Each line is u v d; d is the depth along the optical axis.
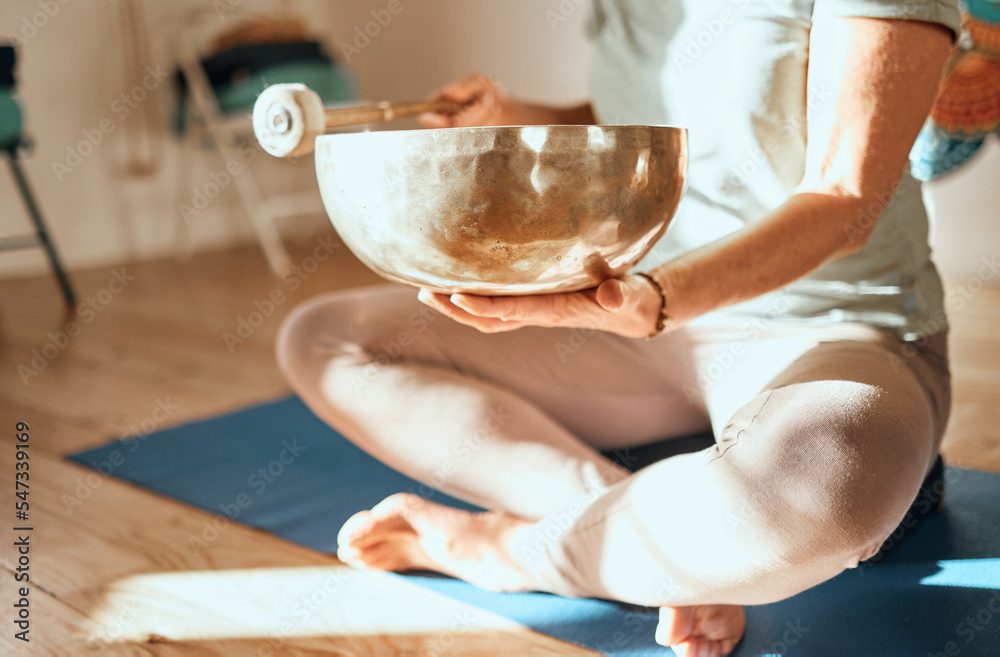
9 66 2.55
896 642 0.83
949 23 0.75
